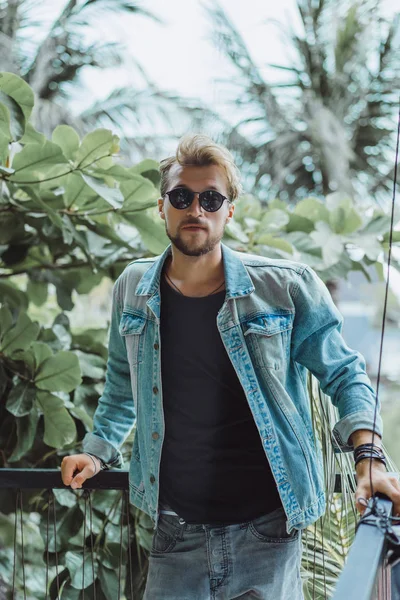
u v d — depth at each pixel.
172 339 1.74
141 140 9.70
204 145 1.70
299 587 1.78
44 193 2.88
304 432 1.73
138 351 1.78
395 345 12.23
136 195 2.80
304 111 10.95
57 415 2.65
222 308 1.70
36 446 2.98
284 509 1.66
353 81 10.98
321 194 10.99
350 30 10.78
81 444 2.97
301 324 1.72
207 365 1.71
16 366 2.73
